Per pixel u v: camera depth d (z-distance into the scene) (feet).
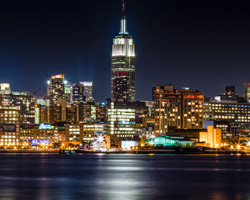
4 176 577.84
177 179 543.39
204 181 520.01
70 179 539.70
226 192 420.36
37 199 376.89
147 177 568.82
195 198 383.65
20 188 447.42
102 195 399.85
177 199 378.12
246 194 407.44
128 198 382.83
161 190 435.53
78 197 387.96
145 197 388.78
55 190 432.66
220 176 583.58
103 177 567.59
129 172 647.97
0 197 386.73
